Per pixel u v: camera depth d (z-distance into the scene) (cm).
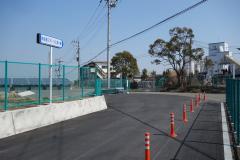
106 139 1161
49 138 1191
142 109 2216
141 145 1055
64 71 1856
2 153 969
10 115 1271
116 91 4359
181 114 1916
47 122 1520
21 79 1521
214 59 6956
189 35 5466
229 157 896
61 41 1842
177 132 1295
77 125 1504
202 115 1867
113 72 7175
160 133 1273
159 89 6109
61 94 1830
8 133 1238
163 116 1819
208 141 1112
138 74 8262
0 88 1372
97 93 2367
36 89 1575
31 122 1394
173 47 5475
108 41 4228
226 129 1362
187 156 909
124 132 1302
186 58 5600
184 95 4022
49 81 1677
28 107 1451
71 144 1084
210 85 5644
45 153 964
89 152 970
